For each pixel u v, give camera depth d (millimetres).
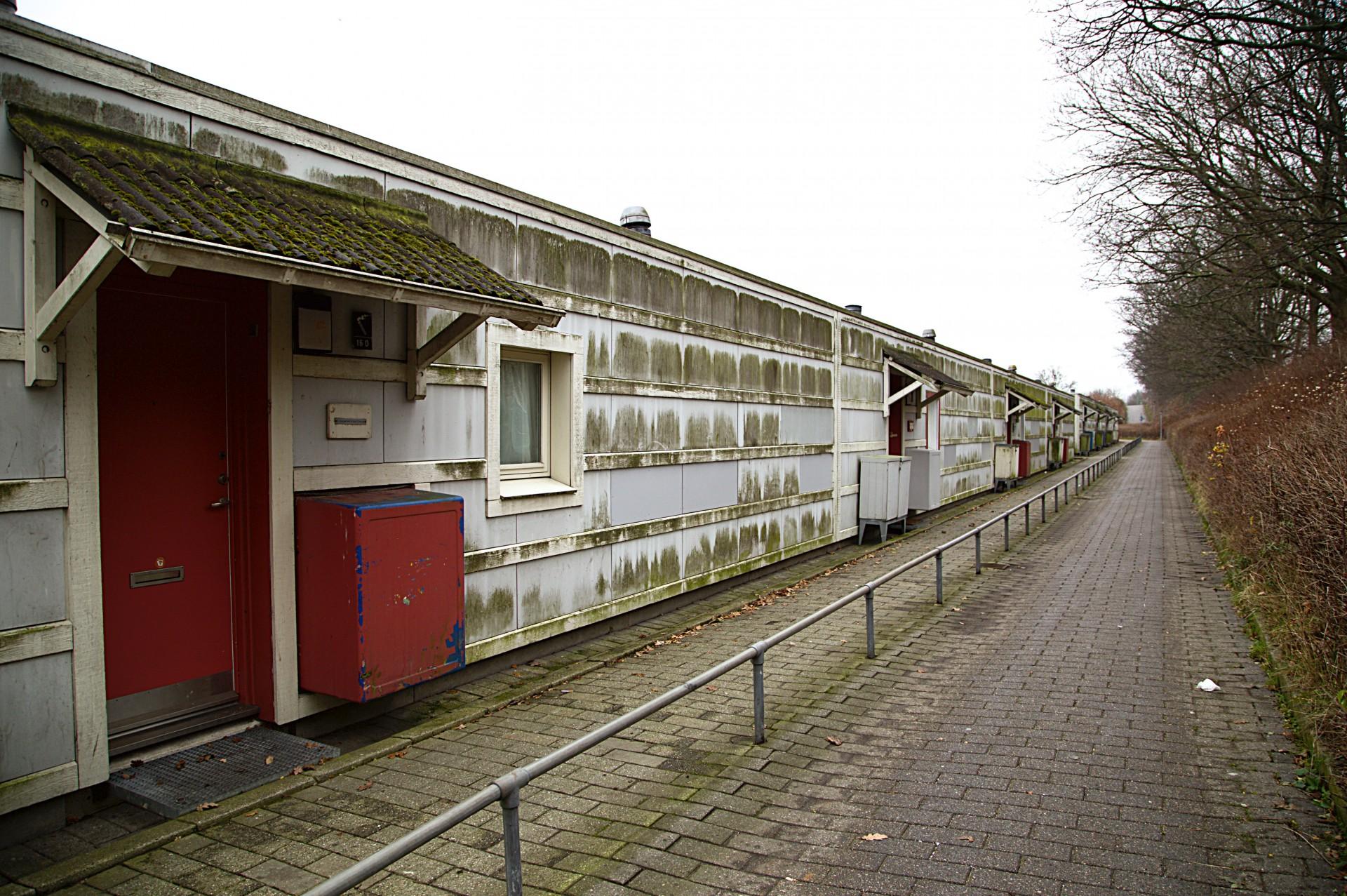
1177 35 8180
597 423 7133
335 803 3893
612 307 7270
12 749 3406
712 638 7355
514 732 4914
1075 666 6383
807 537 11570
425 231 5062
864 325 13711
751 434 9953
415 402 5309
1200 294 16359
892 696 5660
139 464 4172
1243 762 4414
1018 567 11242
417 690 5441
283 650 4512
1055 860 3389
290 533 4527
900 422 15812
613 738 4840
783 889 3191
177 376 4328
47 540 3537
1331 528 5402
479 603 5867
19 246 3436
